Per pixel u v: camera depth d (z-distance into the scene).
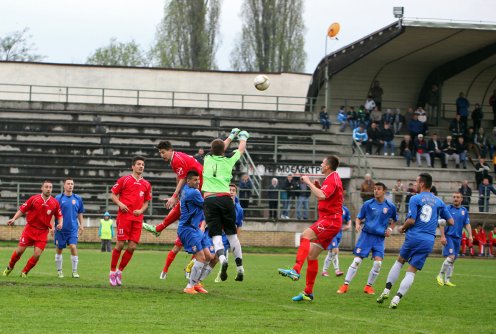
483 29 51.56
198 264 18.98
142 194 20.55
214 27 94.69
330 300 19.20
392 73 63.44
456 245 25.72
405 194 48.19
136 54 108.69
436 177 55.06
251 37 95.44
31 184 49.56
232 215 18.73
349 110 60.72
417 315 16.94
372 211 21.84
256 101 64.62
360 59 60.44
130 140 54.94
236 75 64.62
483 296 21.72
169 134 55.88
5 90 62.72
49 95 63.09
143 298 17.77
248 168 51.72
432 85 63.25
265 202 49.97
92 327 13.90
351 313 16.77
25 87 62.81
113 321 14.59
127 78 63.88
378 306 18.27
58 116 56.97
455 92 65.44
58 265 23.94
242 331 13.88
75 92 63.34
